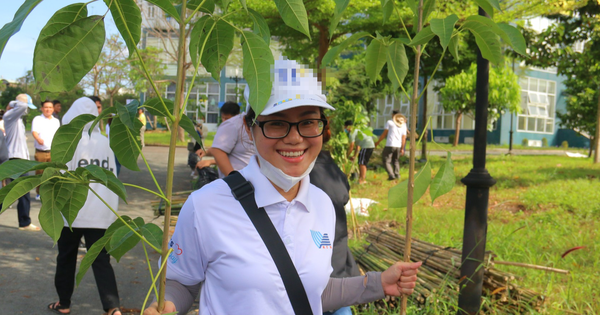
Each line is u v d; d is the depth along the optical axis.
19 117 8.11
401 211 7.77
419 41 1.61
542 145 37.88
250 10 1.27
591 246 5.45
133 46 1.11
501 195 9.30
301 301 1.48
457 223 6.86
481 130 3.35
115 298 3.62
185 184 11.94
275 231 1.51
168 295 1.53
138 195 10.12
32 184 1.07
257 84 1.15
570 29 12.66
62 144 1.17
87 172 1.15
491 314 3.55
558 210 7.57
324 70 1.69
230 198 1.52
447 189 1.88
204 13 1.27
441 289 3.58
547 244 5.54
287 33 11.32
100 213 3.60
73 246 3.85
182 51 1.21
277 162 1.53
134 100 1.23
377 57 1.92
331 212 1.72
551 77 38.81
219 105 23.72
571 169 14.16
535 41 13.14
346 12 9.65
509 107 24.19
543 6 8.35
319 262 1.58
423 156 17.70
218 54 1.34
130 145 1.27
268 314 1.45
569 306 3.69
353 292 1.82
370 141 11.55
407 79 12.41
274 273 1.47
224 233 1.49
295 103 1.47
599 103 16.20
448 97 25.39
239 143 3.89
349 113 9.95
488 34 1.70
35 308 4.14
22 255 5.65
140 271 5.22
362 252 4.64
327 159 2.64
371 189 10.78
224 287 1.48
